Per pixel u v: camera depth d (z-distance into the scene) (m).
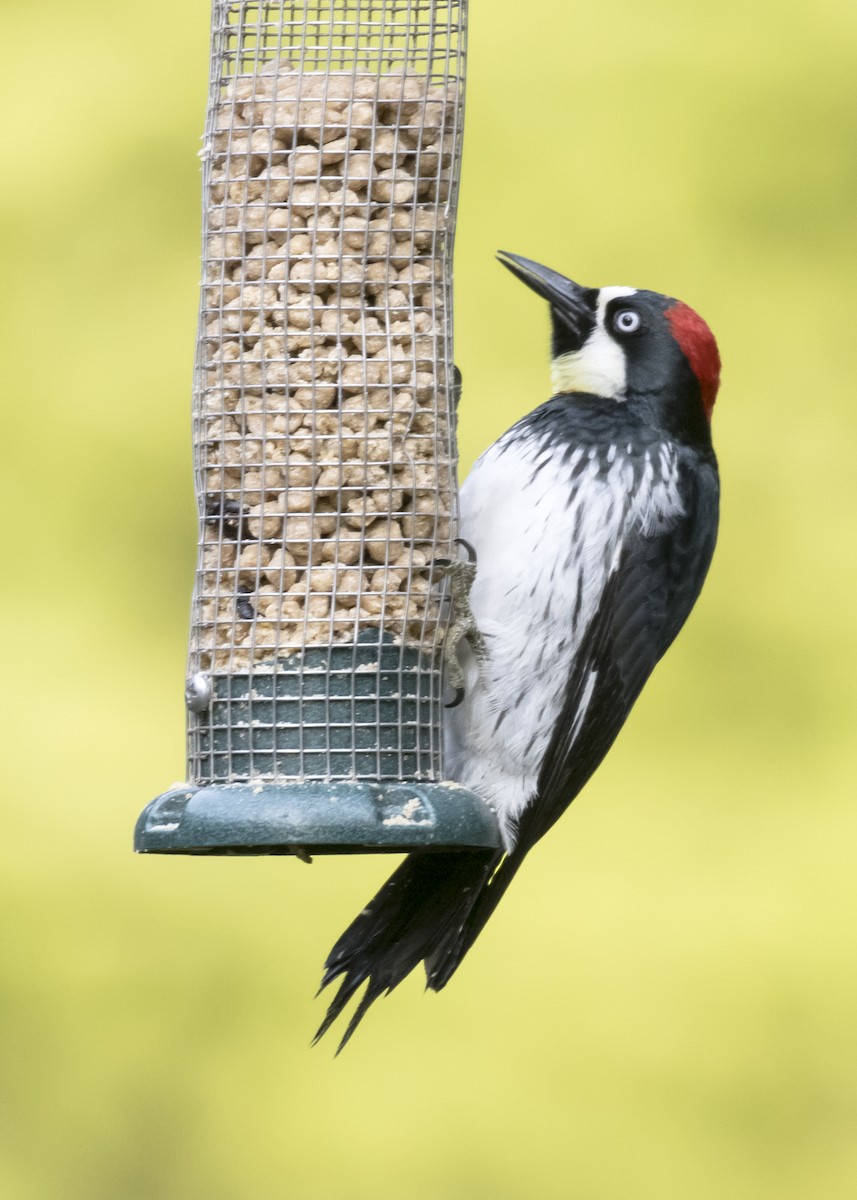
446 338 11.04
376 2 11.04
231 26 11.05
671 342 12.25
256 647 10.70
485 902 11.66
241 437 10.83
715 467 12.59
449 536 11.09
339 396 10.77
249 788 10.18
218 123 11.00
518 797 11.66
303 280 10.77
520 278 12.48
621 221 19.67
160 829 10.12
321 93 10.79
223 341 10.87
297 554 10.76
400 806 10.19
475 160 19.66
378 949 11.20
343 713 10.67
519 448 12.02
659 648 12.27
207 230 11.00
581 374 12.29
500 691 11.58
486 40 19.80
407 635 10.84
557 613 11.66
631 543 11.87
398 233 10.85
